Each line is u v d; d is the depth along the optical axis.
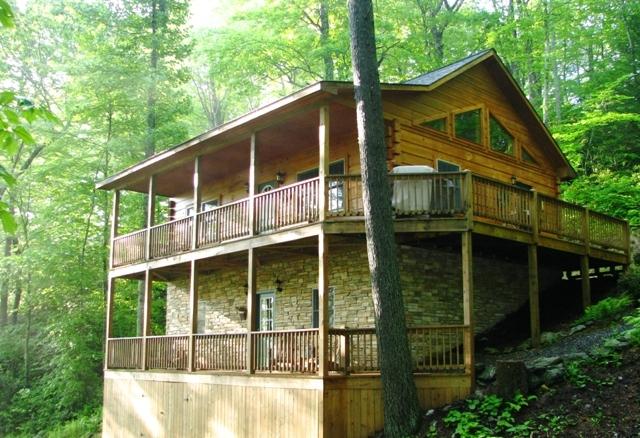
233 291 18.91
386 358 10.87
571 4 26.05
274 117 14.04
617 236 17.31
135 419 17.05
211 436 14.13
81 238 26.67
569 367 10.77
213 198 20.64
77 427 21.66
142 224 27.67
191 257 15.98
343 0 28.27
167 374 16.00
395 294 11.02
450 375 11.60
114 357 18.61
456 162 15.98
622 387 9.84
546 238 14.47
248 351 13.48
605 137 25.06
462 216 12.27
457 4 31.69
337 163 15.72
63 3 25.47
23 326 29.98
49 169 25.97
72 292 25.77
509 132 17.92
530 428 9.41
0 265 26.55
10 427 23.80
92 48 25.64
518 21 26.45
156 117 26.47
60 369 25.25
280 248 14.34
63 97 28.83
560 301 17.14
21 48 27.80
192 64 39.75
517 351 13.77
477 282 16.14
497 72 17.27
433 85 14.84
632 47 26.50
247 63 29.45
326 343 11.62
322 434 11.23
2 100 4.16
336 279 15.04
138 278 20.83
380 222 11.12
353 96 13.02
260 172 18.44
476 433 9.73
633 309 14.24
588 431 8.92
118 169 26.36
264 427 12.66
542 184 18.92
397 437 10.59
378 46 27.86
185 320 21.20
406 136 14.84
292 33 29.91
